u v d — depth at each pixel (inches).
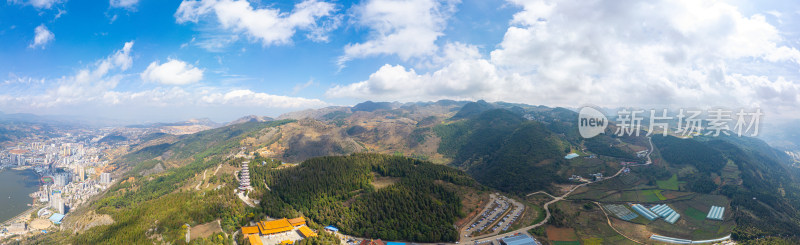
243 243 7549.2
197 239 7746.1
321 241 7618.1
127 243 7475.4
